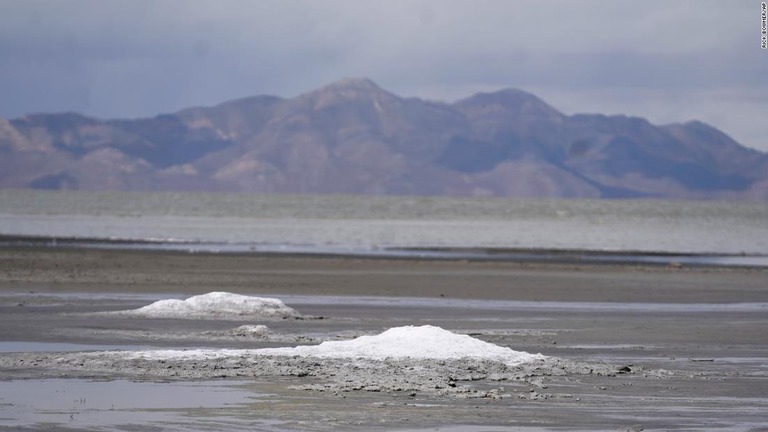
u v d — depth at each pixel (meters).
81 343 78.62
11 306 107.25
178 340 81.12
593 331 94.25
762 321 105.50
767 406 54.19
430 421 48.84
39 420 48.06
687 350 80.94
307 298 126.69
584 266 195.25
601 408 53.03
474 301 126.38
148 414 49.66
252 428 46.78
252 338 83.56
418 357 68.19
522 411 51.78
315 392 56.09
